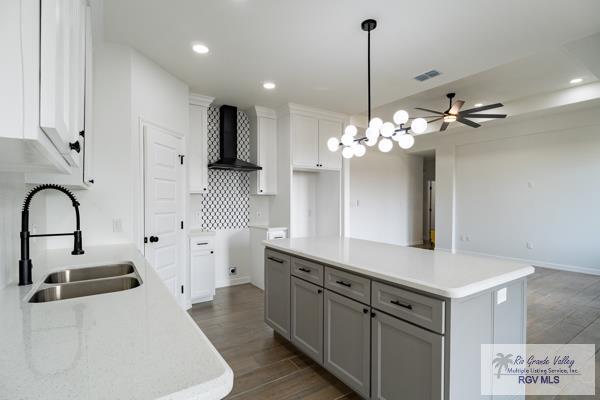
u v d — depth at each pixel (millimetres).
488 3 2078
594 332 2887
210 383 636
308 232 5145
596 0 2035
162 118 3070
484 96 4656
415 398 1517
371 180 7367
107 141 2564
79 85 1225
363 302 1809
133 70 2680
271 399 1953
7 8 605
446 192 6840
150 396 588
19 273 1383
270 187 4520
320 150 4586
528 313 3342
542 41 2588
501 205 6027
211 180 4312
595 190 4918
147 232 2807
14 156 836
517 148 5797
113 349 777
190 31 2426
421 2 2072
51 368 683
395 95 3922
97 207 2533
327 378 2182
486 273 1636
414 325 1519
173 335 865
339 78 3369
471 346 1469
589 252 4992
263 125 4457
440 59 2918
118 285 1572
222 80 3414
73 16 993
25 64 615
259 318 3268
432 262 1912
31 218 1892
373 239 7391
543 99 4625
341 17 2244
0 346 792
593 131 4898
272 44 2637
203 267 3723
